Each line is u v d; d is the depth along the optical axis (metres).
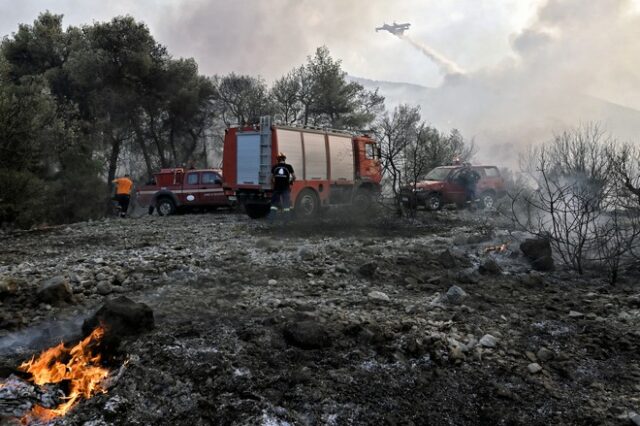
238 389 3.08
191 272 5.96
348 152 15.38
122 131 28.62
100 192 22.94
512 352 3.79
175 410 2.87
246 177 13.87
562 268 6.93
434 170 18.38
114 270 6.10
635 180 7.33
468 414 3.02
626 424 2.84
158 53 29.58
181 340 3.63
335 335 3.80
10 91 17.67
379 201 14.73
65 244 8.95
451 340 3.85
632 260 6.74
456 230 10.75
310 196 14.10
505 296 5.40
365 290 5.43
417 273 6.34
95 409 2.82
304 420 2.87
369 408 3.00
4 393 2.89
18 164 15.05
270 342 3.67
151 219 14.86
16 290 4.98
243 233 10.17
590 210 7.04
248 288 5.32
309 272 6.16
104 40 27.42
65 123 23.66
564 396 3.18
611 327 4.38
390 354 3.59
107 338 3.58
